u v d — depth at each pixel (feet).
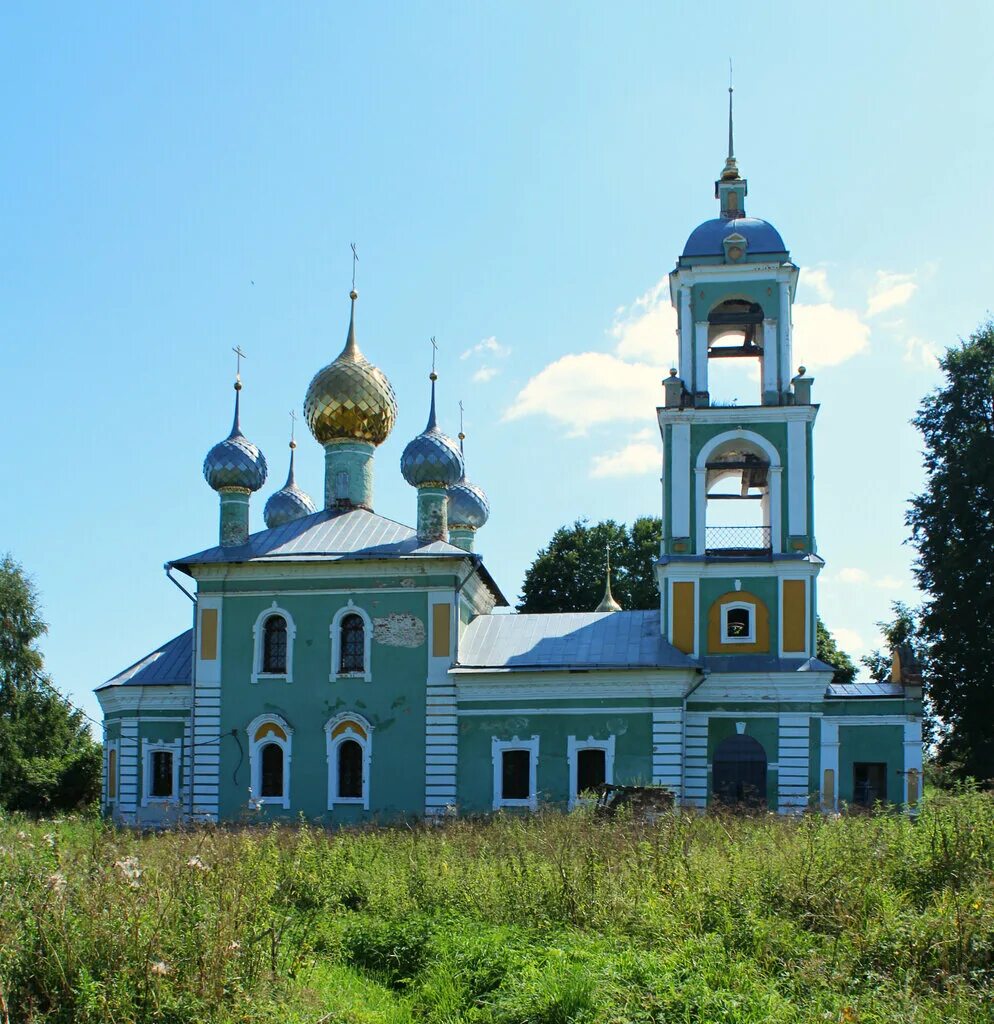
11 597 198.29
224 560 128.67
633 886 53.52
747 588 127.65
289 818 124.36
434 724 123.95
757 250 132.16
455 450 133.90
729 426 130.21
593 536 228.02
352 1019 40.83
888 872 52.06
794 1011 36.99
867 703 123.85
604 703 122.72
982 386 147.33
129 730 137.59
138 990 35.83
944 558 142.82
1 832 52.29
